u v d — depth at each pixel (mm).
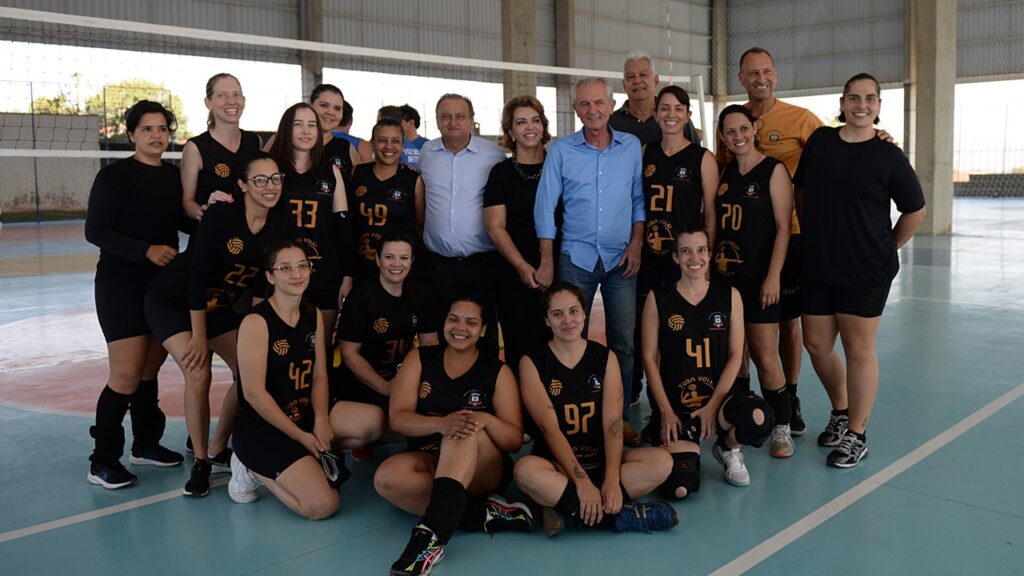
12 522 3270
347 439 3756
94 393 5375
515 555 2916
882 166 3617
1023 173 28469
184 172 3809
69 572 2816
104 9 14844
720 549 2918
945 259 11977
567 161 3889
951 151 16406
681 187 4031
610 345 4164
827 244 3748
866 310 3701
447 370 3350
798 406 4352
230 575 2775
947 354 5918
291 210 3691
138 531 3166
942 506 3262
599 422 3299
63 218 22594
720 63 22938
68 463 4000
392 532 3137
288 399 3434
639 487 3215
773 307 3939
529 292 4074
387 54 7922
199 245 3451
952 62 16250
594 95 3809
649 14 21797
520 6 17047
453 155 4105
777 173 3875
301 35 17000
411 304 3812
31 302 9297
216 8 16016
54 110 22125
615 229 3961
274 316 3330
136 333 3678
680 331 3629
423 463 3242
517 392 3361
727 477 3604
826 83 21453
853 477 3619
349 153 4426
